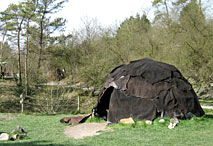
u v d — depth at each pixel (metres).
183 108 10.48
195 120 10.24
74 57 30.70
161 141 7.46
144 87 10.77
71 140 8.04
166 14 24.75
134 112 10.53
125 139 7.82
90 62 25.12
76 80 26.14
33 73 22.08
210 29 20.61
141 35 28.88
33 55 33.59
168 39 23.09
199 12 21.84
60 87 21.39
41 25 34.12
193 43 20.91
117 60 28.36
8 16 28.08
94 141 7.69
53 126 11.22
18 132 9.21
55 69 31.03
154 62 12.14
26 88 19.50
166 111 10.29
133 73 11.32
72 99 20.59
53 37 35.34
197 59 20.58
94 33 30.45
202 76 20.41
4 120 12.52
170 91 10.62
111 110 11.05
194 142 7.28
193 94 11.37
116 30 31.95
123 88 10.96
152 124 10.01
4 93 21.58
